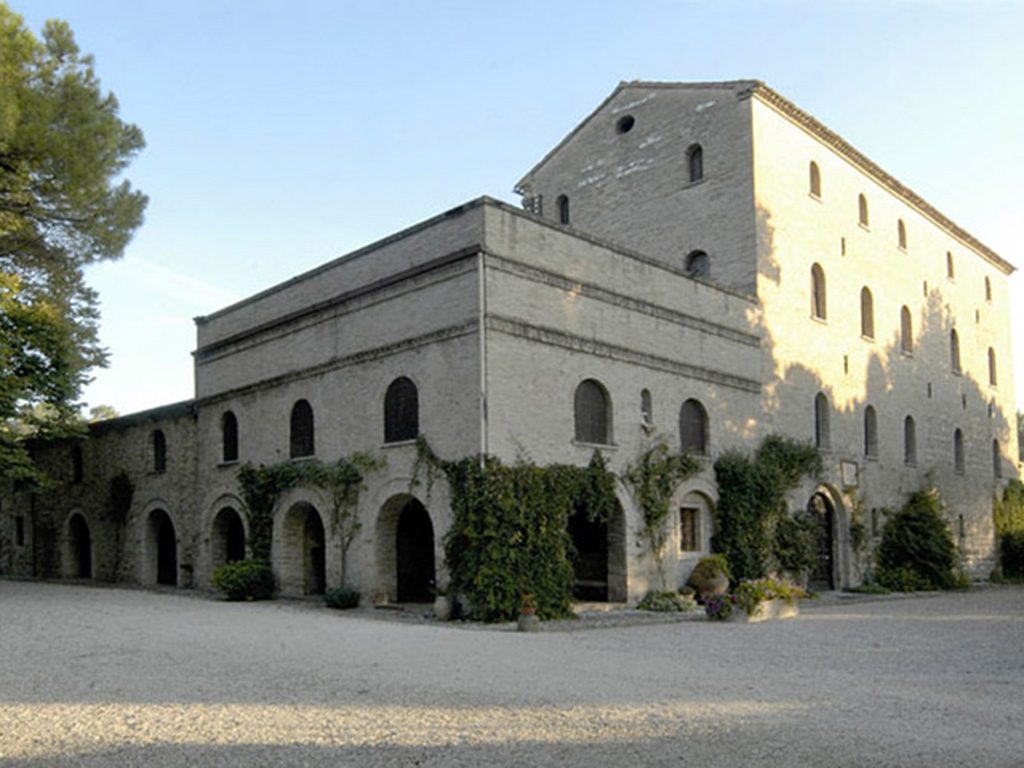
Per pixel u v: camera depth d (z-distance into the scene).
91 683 9.63
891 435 32.62
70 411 27.97
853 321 31.03
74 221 25.83
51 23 24.66
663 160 28.94
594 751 6.87
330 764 6.52
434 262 19.52
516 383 18.94
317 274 23.50
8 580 31.78
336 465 21.73
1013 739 7.35
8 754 6.84
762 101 27.20
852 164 31.89
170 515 28.39
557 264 20.42
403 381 20.36
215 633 14.38
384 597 20.52
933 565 31.00
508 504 17.83
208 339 27.78
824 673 10.83
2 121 21.66
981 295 42.03
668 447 22.53
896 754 6.82
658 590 21.56
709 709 8.39
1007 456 43.00
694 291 24.25
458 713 8.14
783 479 25.47
